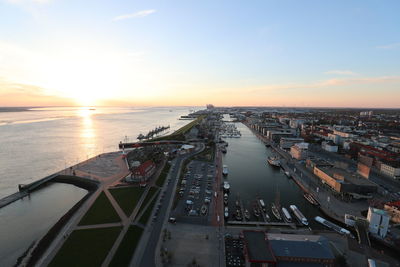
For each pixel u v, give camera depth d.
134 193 108.69
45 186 129.50
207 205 100.25
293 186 128.50
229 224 85.62
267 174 149.50
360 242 75.06
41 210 102.81
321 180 130.62
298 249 62.47
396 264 63.72
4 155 190.00
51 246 72.38
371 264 61.97
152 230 79.69
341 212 94.88
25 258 69.50
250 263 58.41
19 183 131.75
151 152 192.00
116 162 170.00
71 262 63.03
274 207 98.31
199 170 151.62
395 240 73.88
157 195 108.06
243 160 186.00
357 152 189.62
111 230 77.75
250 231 70.94
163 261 63.62
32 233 84.62
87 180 130.25
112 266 61.75
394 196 107.94
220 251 68.94
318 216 93.44
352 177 119.81
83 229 78.31
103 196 106.19
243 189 123.00
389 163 149.00
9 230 86.50
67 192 122.25
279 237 71.12
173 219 84.75
